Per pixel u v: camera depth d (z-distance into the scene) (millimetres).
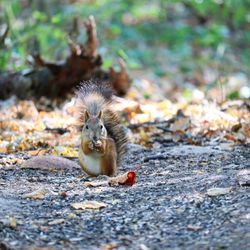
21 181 9750
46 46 21891
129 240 7359
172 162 10836
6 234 7418
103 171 10039
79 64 17375
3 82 17562
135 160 11258
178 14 32844
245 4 29391
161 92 24328
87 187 9383
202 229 7512
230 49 30078
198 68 28234
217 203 8203
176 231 7523
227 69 28281
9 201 8594
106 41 27438
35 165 10562
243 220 7602
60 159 10727
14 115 15477
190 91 23531
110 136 10445
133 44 29844
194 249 7020
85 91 10523
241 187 8680
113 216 8055
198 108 15289
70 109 15570
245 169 9758
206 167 10258
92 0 30141
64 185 9531
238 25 30906
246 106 15430
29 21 23281
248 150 11414
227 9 29234
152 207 8281
